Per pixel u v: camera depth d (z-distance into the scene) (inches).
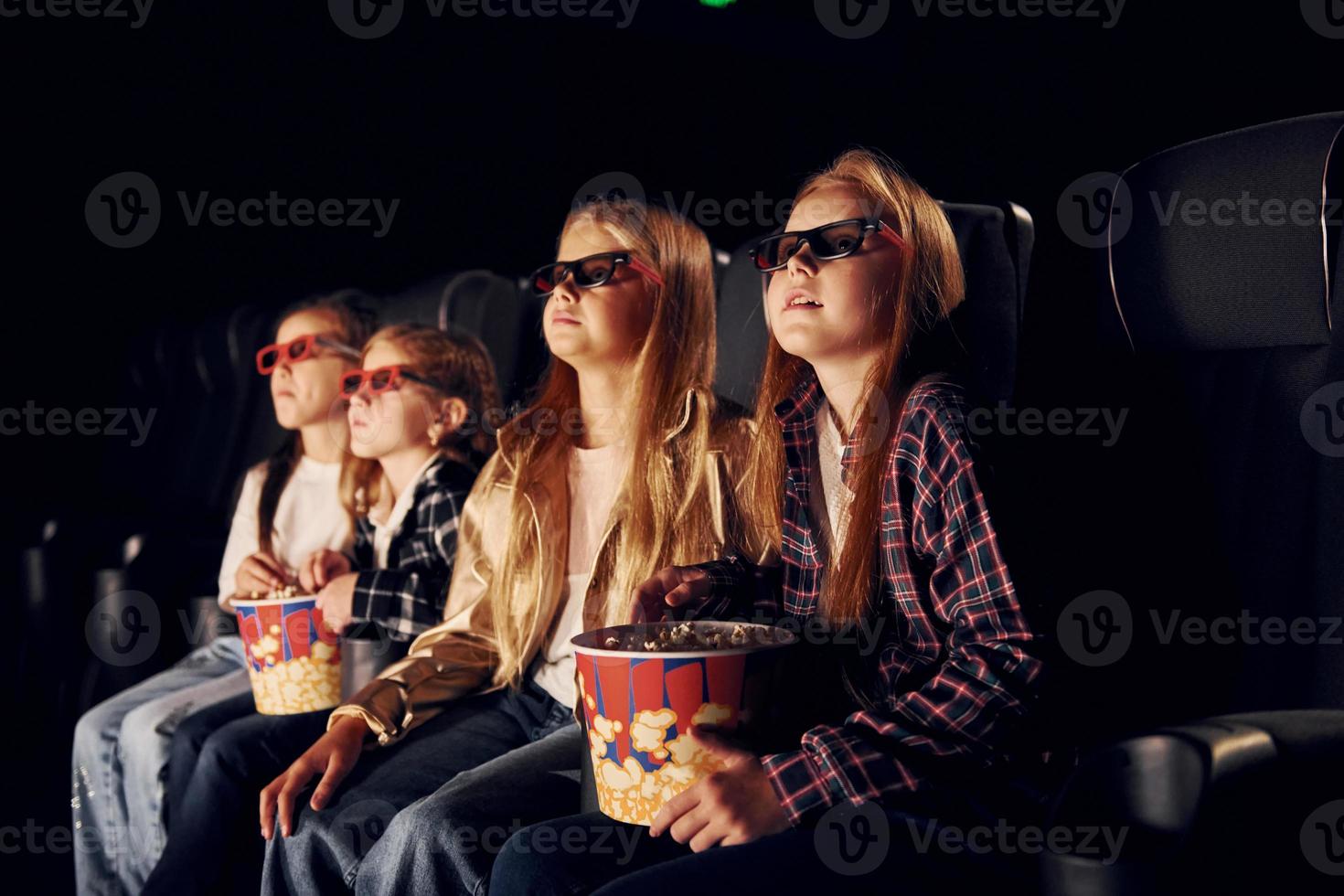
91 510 103.1
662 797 32.7
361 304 78.8
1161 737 25.3
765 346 55.2
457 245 119.1
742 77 108.7
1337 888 26.2
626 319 47.6
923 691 32.9
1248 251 39.0
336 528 62.9
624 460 47.7
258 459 99.5
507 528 49.0
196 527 84.5
